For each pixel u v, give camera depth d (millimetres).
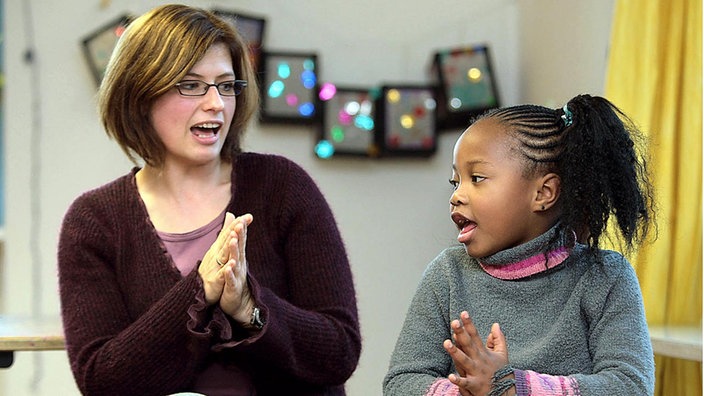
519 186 1918
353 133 5242
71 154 5172
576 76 4645
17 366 5156
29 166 5148
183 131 2273
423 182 5398
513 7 5480
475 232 1951
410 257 5375
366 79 5398
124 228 2342
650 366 1821
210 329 2086
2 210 5562
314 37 5359
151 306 2271
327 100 5227
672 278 3434
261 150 5211
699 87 3400
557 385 1726
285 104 5168
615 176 1925
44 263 5160
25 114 5160
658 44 3502
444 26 5453
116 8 5199
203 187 2400
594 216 1902
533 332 1911
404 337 2016
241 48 2391
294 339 2230
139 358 2133
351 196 5328
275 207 2406
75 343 2264
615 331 1855
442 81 5254
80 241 2346
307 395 2326
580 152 1908
